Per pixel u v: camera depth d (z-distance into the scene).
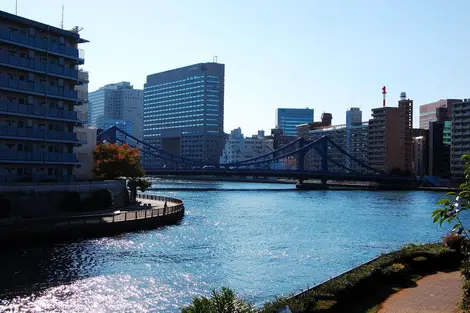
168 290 39.44
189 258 51.59
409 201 141.50
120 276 42.97
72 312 33.56
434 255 33.44
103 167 88.69
